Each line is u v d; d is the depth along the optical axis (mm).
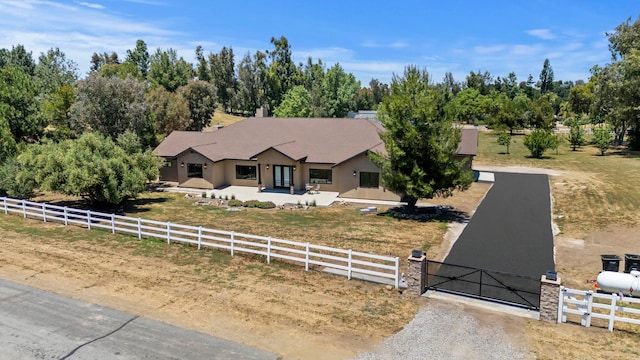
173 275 16359
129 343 11562
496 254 18953
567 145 65750
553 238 21406
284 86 109812
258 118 42812
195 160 35938
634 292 13602
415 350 11016
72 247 19812
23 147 35031
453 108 25609
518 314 12898
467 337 11586
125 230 21422
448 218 25547
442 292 14664
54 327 12461
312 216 26328
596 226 23562
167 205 29844
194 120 69375
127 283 15633
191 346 11383
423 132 24500
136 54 120625
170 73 97188
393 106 24578
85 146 27672
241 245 20047
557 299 12188
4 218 25594
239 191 34656
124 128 44125
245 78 105500
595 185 34938
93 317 13070
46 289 15156
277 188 35562
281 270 16812
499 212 27047
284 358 10805
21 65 103688
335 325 12422
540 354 10695
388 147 24875
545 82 168750
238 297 14359
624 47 57938
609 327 11844
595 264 17547
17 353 11070
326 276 16141
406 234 22062
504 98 94625
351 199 31594
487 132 84312
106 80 43281
